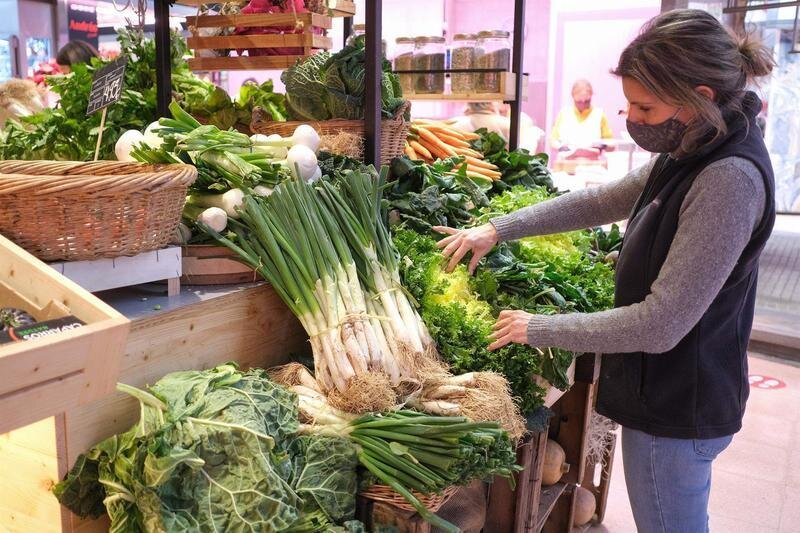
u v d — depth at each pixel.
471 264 2.34
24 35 4.87
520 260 2.71
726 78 1.68
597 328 1.83
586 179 5.95
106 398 1.59
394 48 3.89
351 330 1.93
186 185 1.75
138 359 1.67
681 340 1.91
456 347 2.07
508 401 1.91
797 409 4.81
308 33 2.87
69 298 1.35
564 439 3.02
